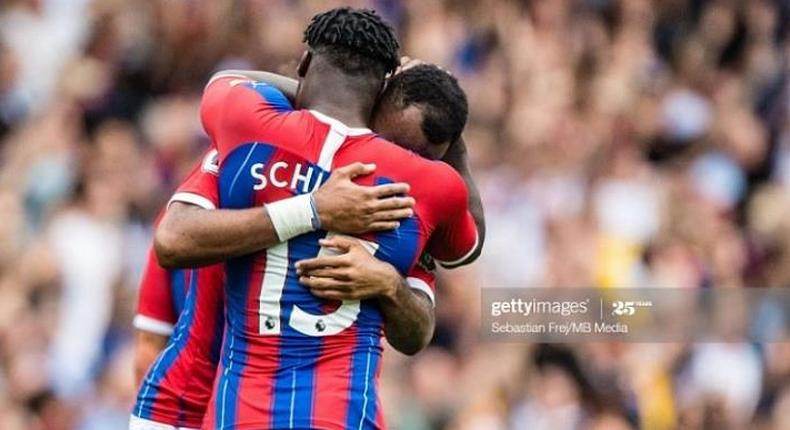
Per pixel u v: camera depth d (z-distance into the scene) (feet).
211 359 64.08
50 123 151.64
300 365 59.06
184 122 151.43
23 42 163.22
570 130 164.66
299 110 60.49
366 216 58.65
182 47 163.02
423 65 62.18
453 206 60.59
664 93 179.32
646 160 173.06
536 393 127.75
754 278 161.68
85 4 165.27
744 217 172.35
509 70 171.01
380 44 60.34
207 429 60.18
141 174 145.79
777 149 180.24
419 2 174.60
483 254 147.23
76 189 141.18
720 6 191.52
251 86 60.59
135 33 163.12
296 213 58.34
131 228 141.18
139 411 64.80
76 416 122.83
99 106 156.66
